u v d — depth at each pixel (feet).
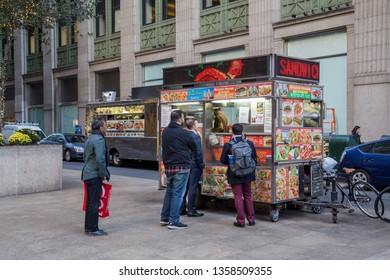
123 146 66.54
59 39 108.78
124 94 89.20
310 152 29.27
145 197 36.22
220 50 72.28
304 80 29.09
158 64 84.12
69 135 82.64
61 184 40.70
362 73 53.98
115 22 93.15
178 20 77.71
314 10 59.16
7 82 126.82
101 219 27.73
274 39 63.82
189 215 28.66
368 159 40.32
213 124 30.96
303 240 22.86
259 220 27.71
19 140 38.73
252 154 25.85
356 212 30.32
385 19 51.85
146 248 21.27
